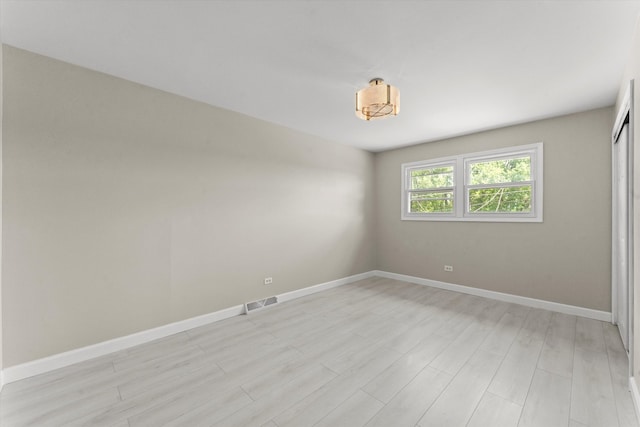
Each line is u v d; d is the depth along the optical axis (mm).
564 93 2730
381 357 2324
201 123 3002
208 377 2051
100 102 2387
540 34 1848
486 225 3941
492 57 2125
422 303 3680
